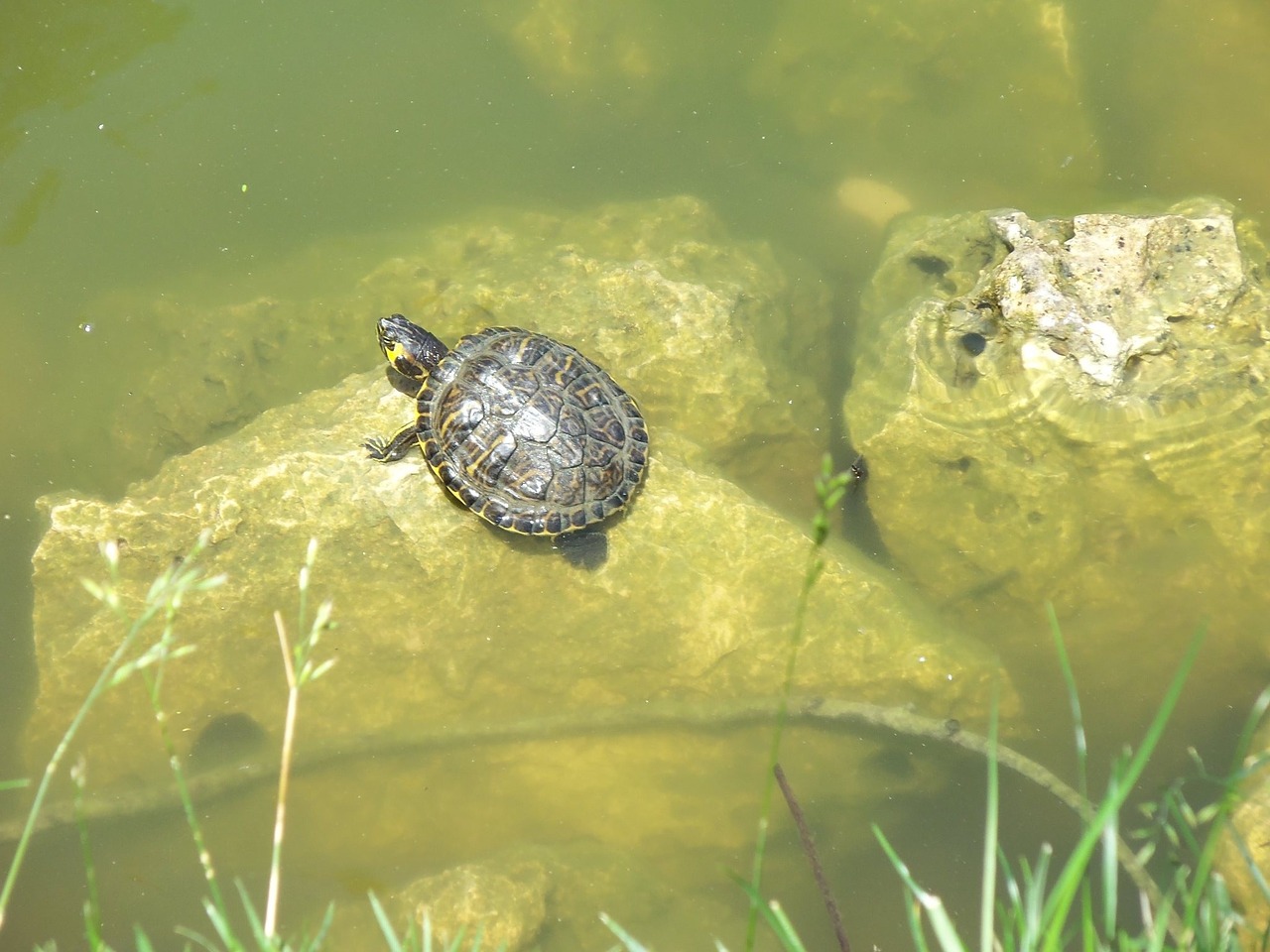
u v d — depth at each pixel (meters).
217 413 2.82
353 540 2.70
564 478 2.67
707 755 2.70
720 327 2.78
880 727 2.69
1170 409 2.71
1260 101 2.91
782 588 2.70
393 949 2.46
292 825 2.68
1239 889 2.58
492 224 2.92
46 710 2.68
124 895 2.66
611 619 2.69
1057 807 2.68
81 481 2.81
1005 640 2.72
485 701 2.69
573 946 2.64
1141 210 2.84
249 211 2.93
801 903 2.67
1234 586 2.69
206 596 2.69
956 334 2.75
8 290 2.88
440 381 2.72
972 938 2.65
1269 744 2.63
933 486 2.73
